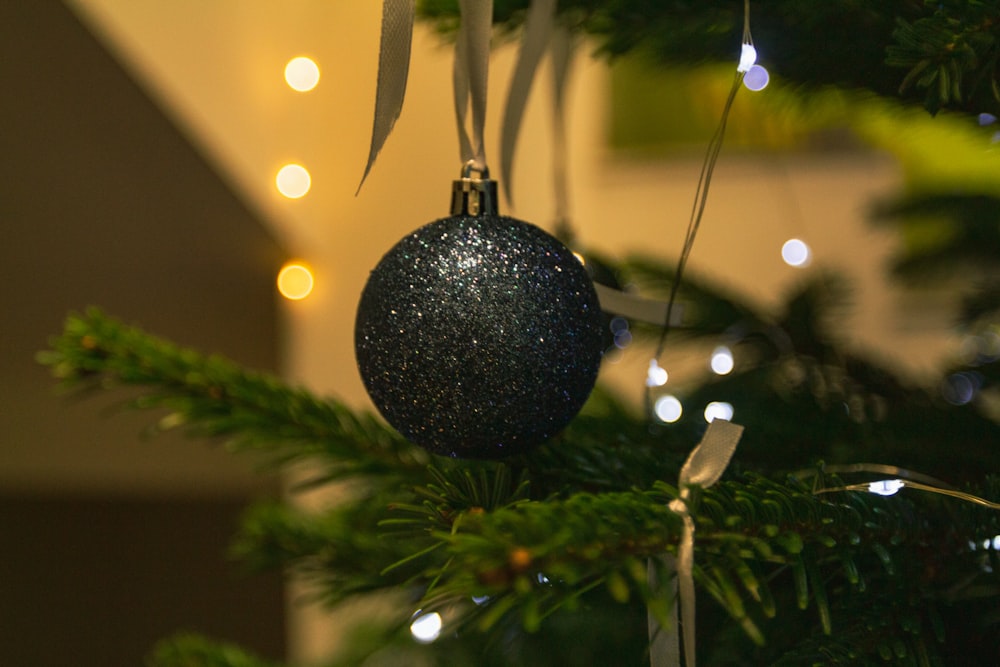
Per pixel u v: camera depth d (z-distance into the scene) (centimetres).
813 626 36
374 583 44
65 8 79
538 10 38
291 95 97
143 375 43
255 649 97
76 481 81
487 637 44
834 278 55
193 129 89
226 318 93
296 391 44
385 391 34
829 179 108
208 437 43
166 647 49
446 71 94
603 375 92
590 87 114
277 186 96
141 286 86
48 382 79
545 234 35
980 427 42
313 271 99
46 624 90
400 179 98
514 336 33
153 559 95
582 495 31
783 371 49
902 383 48
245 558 50
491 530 28
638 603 38
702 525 31
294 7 97
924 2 35
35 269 79
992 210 54
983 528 34
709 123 108
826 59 38
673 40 41
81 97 81
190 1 88
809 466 40
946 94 32
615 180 115
